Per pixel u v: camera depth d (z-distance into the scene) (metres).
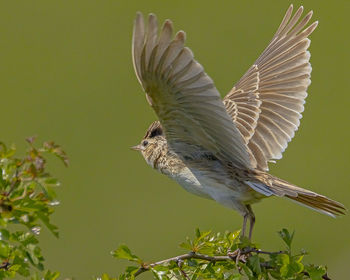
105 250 16.70
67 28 21.97
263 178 7.68
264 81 8.89
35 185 6.38
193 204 17.58
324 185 18.61
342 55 21.12
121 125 19.03
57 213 17.38
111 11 22.20
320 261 16.98
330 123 19.78
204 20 21.47
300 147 19.33
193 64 6.24
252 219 7.73
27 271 6.52
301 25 9.19
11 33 22.05
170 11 21.86
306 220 17.52
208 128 7.12
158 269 6.83
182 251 16.91
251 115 8.50
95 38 21.48
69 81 20.25
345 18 21.86
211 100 6.57
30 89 20.16
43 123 19.17
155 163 8.17
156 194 17.78
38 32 21.97
